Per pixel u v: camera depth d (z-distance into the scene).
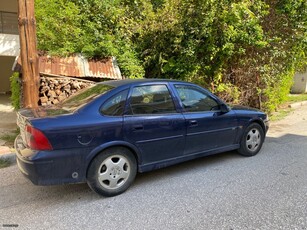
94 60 7.05
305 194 3.49
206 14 6.89
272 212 3.07
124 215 3.05
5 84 14.82
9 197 3.49
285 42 7.73
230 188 3.69
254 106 8.70
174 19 7.40
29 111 3.55
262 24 7.73
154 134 3.71
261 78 8.06
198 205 3.25
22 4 5.07
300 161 4.72
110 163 3.43
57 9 6.97
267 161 4.73
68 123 3.13
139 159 3.66
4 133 6.33
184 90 4.18
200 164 4.61
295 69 9.48
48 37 6.79
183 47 7.32
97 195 3.54
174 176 4.12
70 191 3.67
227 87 7.74
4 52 11.28
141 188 3.72
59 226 2.84
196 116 4.13
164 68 7.54
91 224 2.88
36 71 5.37
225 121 4.49
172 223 2.88
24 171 3.10
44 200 3.42
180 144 4.00
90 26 7.10
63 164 3.12
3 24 12.66
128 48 7.56
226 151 4.73
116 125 3.40
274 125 7.70
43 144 3.00
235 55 7.77
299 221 2.89
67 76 6.34
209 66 7.70
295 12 7.36
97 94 3.61
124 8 7.98
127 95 3.62
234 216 3.00
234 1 6.83
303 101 11.57
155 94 3.86
